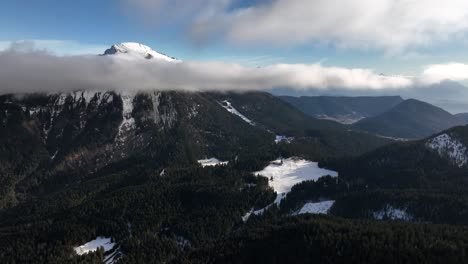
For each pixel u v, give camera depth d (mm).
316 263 163750
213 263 187000
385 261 154125
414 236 171625
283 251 177125
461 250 156500
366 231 178250
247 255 184625
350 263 157500
